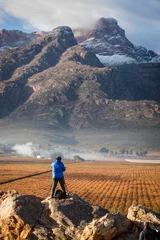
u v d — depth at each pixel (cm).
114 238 2748
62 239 2750
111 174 14862
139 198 6981
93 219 2916
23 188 8525
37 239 2755
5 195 3206
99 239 2695
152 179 12600
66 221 2908
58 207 2994
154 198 7006
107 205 5859
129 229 2845
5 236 2823
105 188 9144
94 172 15925
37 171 15562
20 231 2828
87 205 3159
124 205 5909
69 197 3184
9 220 2867
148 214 3033
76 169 17825
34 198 3136
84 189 8775
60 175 3133
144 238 2483
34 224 2858
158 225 2895
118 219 2816
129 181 11656
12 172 14625
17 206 2930
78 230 2822
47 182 10531
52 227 2867
